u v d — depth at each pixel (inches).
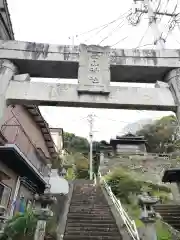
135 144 1504.7
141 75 330.6
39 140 750.5
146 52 324.8
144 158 1237.1
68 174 1202.0
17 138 533.0
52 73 331.0
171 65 314.3
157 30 487.2
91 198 614.9
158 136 1718.8
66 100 281.0
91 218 445.1
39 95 282.8
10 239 246.7
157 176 953.5
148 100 287.6
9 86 289.4
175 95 293.3
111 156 1369.3
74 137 1831.9
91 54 316.2
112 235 368.5
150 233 301.4
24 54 310.3
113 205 527.2
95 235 369.4
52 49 317.7
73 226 405.4
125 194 655.1
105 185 713.0
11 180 469.7
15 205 478.6
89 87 287.7
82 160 1411.2
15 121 538.9
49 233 347.3
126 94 289.6
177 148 1471.5
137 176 900.0
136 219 435.8
